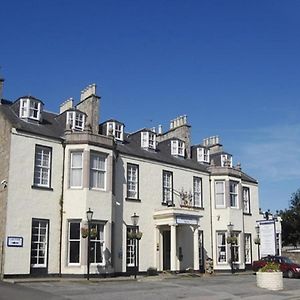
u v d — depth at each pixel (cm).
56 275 2717
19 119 2878
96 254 2834
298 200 6056
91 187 2866
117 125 3406
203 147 4031
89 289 2166
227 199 3850
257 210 4297
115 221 3067
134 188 3269
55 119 3180
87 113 3200
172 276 3023
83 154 2866
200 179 3822
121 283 2534
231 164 4197
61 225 2791
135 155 3312
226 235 3794
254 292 2297
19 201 2630
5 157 2673
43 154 2800
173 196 3534
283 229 5916
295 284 2812
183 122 3981
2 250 2545
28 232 2639
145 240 3250
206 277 3186
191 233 3581
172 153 3794
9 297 1777
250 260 4062
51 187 2792
